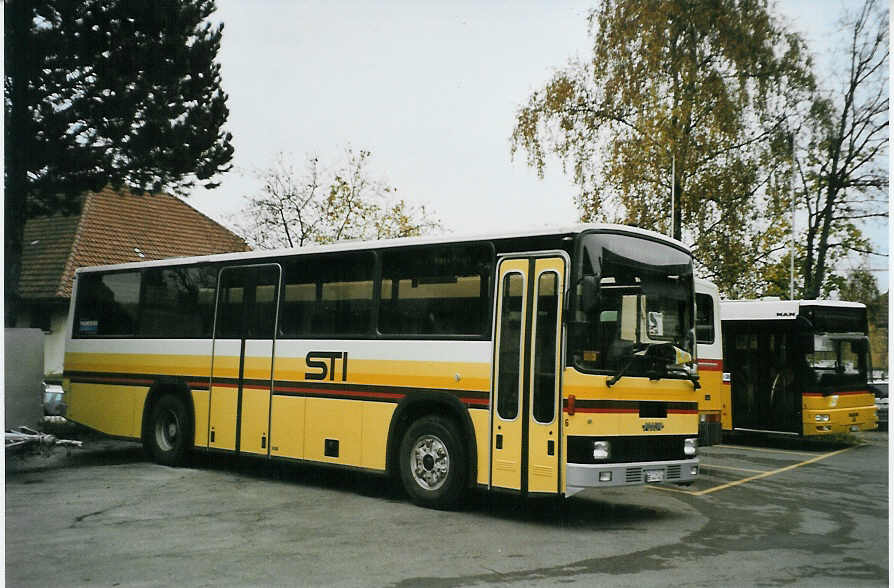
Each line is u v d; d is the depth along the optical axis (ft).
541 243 30.12
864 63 83.35
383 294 34.86
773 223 88.33
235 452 39.91
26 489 36.29
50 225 113.70
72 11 46.55
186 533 27.40
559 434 28.53
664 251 32.24
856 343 62.54
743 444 63.82
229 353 40.75
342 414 35.53
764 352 61.82
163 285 44.96
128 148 50.26
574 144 87.40
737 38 82.43
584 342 28.55
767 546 26.68
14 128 46.83
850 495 38.29
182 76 50.62
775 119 84.64
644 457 29.60
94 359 47.98
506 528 28.91
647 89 84.89
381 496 35.27
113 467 43.39
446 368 32.07
